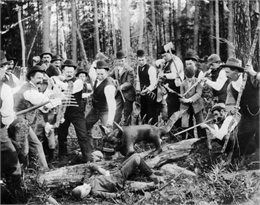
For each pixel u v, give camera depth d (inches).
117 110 227.9
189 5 426.0
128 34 315.0
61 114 210.8
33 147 197.8
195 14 409.1
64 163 214.7
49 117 212.1
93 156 211.0
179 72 239.5
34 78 195.8
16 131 183.0
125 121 232.4
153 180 181.0
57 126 210.4
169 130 208.2
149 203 173.2
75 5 365.7
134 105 246.1
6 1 378.9
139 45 362.0
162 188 179.3
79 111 214.1
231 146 200.5
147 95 237.1
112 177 179.5
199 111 223.3
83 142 212.7
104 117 214.1
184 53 418.6
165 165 196.4
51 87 216.1
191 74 228.1
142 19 367.2
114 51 343.0
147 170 181.2
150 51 381.7
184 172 189.9
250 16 309.1
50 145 211.6
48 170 195.5
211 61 230.7
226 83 218.7
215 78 230.2
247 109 200.7
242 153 203.0
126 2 314.5
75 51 360.2
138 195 178.7
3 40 378.3
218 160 198.1
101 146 223.9
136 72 251.9
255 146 209.3
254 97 200.1
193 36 415.2
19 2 379.2
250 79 198.1
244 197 176.9
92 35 372.8
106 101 213.6
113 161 195.9
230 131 195.6
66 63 217.8
